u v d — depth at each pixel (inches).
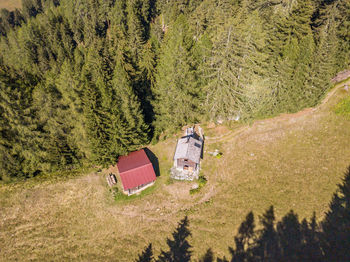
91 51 1598.2
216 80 1364.4
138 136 1432.1
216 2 2388.0
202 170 1393.9
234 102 1422.2
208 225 1173.7
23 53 2459.4
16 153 1343.5
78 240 1176.2
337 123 1557.6
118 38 2165.4
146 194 1321.4
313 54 1449.3
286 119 1621.6
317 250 1046.4
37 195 1362.0
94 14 2790.4
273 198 1241.4
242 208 1219.2
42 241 1178.6
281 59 1448.1
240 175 1362.0
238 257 1064.2
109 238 1171.3
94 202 1311.5
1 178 1379.2
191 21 2068.2
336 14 1704.0
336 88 1726.1
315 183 1280.8
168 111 1461.6
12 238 1195.9
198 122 1673.2
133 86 1505.9
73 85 1267.2
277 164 1392.7
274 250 1063.0
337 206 1175.6
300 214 1167.6
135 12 2667.3
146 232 1174.3
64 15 3002.0
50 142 1376.7
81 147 1402.6
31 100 1331.2
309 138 1502.2
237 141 1528.1
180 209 1245.7
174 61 1332.4
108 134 1365.7
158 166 1440.7
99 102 1300.4
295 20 1542.8
